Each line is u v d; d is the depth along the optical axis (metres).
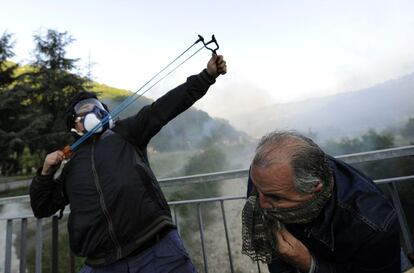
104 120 1.96
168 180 2.46
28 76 26.86
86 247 1.79
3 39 25.77
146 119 1.93
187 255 1.88
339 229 1.04
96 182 1.80
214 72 1.95
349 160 2.01
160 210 1.86
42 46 27.39
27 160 25.27
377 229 0.99
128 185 1.78
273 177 0.94
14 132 24.77
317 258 1.07
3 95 24.23
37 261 2.56
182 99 1.91
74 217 1.84
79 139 2.00
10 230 2.73
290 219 1.01
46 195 2.03
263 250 1.07
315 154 0.96
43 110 26.84
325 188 0.98
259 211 1.07
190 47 1.92
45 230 10.75
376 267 1.07
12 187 24.08
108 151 1.88
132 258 1.75
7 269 2.65
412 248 1.97
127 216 1.75
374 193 1.07
